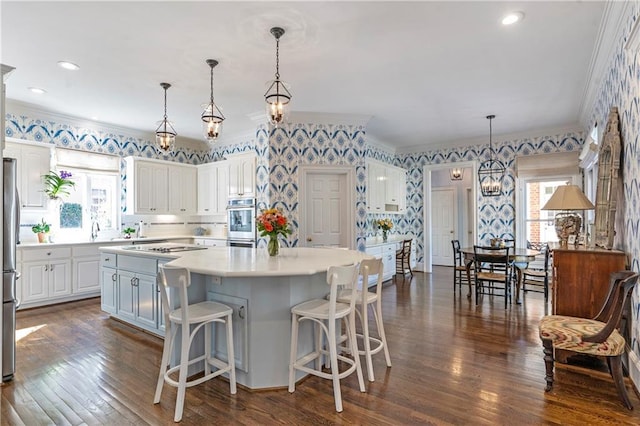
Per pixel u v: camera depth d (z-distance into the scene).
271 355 2.46
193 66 3.52
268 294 2.47
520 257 4.60
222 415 2.12
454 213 8.36
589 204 3.20
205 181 6.51
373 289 5.74
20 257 4.38
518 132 6.29
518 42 3.07
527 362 2.84
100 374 2.66
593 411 2.14
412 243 7.45
